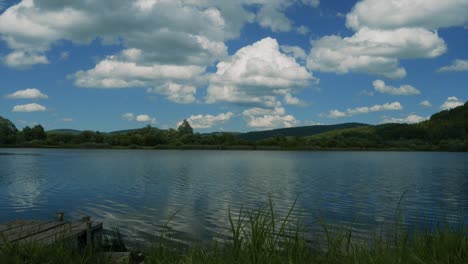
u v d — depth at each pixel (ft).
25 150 517.14
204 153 490.90
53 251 22.39
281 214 71.56
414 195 106.01
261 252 15.40
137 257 34.47
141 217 70.03
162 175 166.81
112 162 269.03
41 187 119.75
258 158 359.87
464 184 137.80
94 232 44.83
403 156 455.63
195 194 103.91
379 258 15.62
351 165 260.42
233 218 68.49
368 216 70.95
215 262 16.12
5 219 69.87
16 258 19.94
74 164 242.17
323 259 17.16
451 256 16.62
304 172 191.31
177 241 49.70
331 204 87.35
